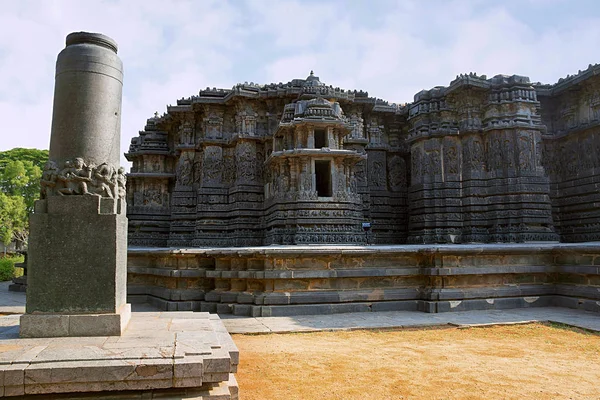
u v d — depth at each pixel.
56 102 7.83
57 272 7.16
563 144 30.08
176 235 31.31
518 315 13.52
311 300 13.76
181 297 14.83
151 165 34.81
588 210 28.22
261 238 28.92
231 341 6.83
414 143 30.14
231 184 30.66
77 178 7.37
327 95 27.20
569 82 28.77
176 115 32.41
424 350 9.43
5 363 5.39
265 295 13.59
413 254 14.80
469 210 27.62
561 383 7.33
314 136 25.52
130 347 6.12
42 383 5.24
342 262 14.39
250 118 29.88
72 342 6.47
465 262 14.91
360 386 7.20
